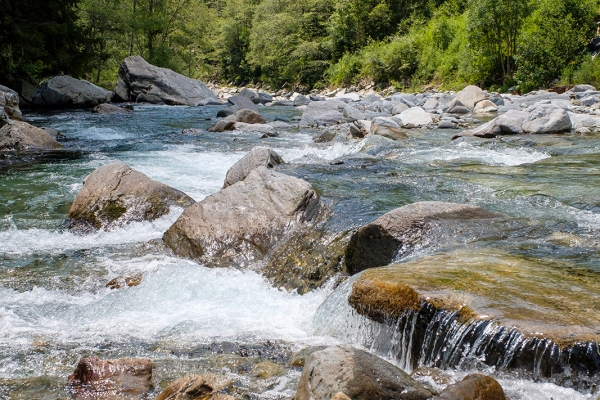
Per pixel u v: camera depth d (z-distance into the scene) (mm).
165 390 2879
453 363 3135
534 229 4945
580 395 2748
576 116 12672
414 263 4035
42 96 21875
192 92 25938
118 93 25234
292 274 5016
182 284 4758
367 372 2727
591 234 4844
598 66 20297
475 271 3762
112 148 11461
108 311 4297
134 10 35656
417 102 20609
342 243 5160
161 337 3846
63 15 24766
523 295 3338
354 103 22094
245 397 2979
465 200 6340
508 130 11648
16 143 11078
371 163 8898
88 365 3209
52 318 4191
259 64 47188
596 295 3355
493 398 2592
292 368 3322
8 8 21969
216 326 4027
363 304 3631
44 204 7277
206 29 43250
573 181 7094
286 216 5637
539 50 21547
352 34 38031
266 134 13031
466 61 25125
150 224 6375
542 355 2869
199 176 8719
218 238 5496
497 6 22906
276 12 45656
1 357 3510
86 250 5707
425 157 9406
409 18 35969
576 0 21297
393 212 4883
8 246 5797
